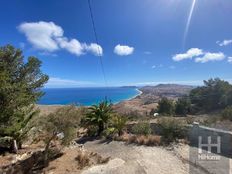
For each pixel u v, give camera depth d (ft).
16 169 34.04
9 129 37.50
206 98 117.70
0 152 44.01
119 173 32.55
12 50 44.65
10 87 32.45
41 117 38.70
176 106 120.98
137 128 56.29
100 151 45.29
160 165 35.09
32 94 46.70
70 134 37.81
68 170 33.47
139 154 40.78
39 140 49.57
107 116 63.00
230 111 61.93
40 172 32.91
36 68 48.32
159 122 53.88
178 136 49.39
